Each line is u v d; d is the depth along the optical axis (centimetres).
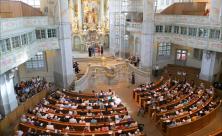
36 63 2823
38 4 2912
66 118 1730
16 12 2309
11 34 1755
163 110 1934
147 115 2120
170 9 3098
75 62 3167
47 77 2916
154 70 3192
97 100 2105
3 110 1931
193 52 3175
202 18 2511
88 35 3972
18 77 2702
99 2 3975
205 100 2086
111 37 3850
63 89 2539
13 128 1750
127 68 3181
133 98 2481
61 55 2666
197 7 2856
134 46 3572
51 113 1800
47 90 2536
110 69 2988
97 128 1659
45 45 2508
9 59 1755
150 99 2170
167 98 2145
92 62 3450
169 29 2980
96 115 1792
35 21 2361
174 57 3400
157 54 3284
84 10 3950
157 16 2950
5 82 1919
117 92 2684
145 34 3008
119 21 3669
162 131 1811
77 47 4047
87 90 2762
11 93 1991
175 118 1786
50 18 2494
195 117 1822
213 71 2614
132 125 1678
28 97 2219
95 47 3903
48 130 1556
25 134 1527
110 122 1705
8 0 2252
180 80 2695
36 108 1862
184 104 1989
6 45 1717
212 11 2380
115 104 2039
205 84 2591
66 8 2566
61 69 2722
